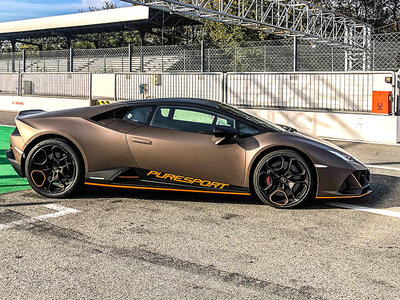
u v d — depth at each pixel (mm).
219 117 4641
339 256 3238
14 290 2646
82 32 35469
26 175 4770
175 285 2732
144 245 3414
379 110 9797
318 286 2740
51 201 4668
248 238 3602
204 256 3207
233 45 16562
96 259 3125
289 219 4129
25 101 17172
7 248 3312
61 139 4715
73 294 2604
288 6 20484
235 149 4457
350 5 34375
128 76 14078
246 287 2715
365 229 3875
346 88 11133
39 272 2898
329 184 4363
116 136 4656
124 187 4711
